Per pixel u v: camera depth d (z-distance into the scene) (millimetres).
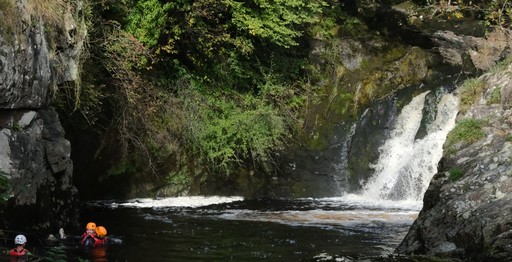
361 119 20656
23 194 11336
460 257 8430
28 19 11422
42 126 11977
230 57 19641
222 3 18938
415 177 19500
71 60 13016
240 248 11461
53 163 12125
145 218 14688
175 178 18266
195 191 18516
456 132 10695
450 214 8984
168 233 12805
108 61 15805
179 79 18547
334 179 19906
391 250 11359
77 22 13242
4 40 10820
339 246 11727
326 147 20094
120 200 17641
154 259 10453
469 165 9906
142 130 17562
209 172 18688
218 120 18766
